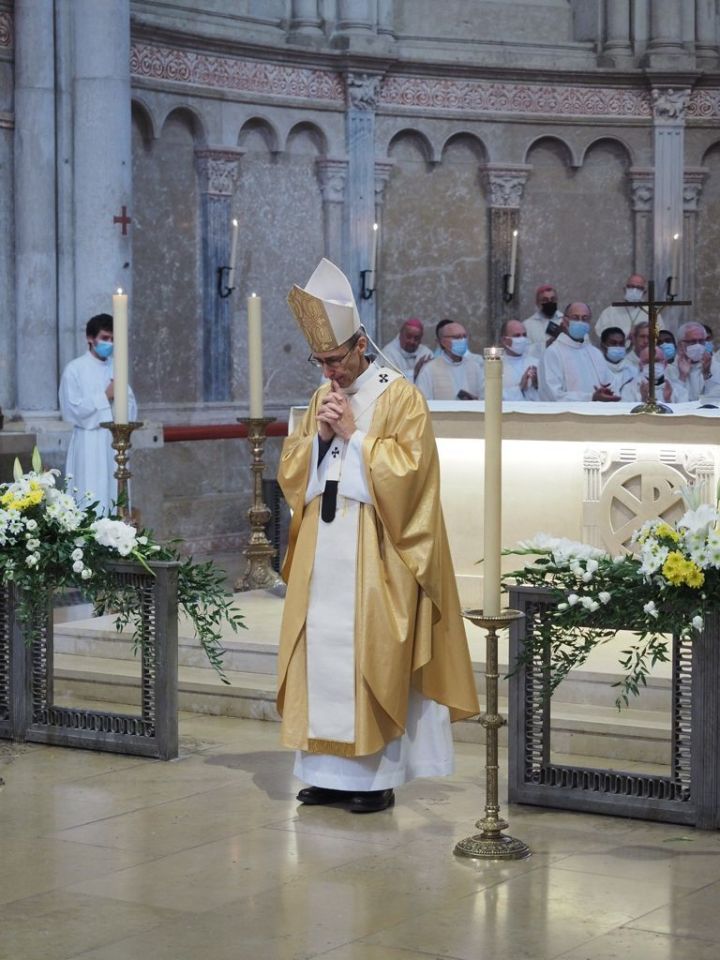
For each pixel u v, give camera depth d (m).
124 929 4.31
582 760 6.07
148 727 6.33
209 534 12.54
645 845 5.09
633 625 5.30
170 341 12.55
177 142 12.55
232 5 12.85
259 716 6.99
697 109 14.43
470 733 6.57
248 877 4.77
